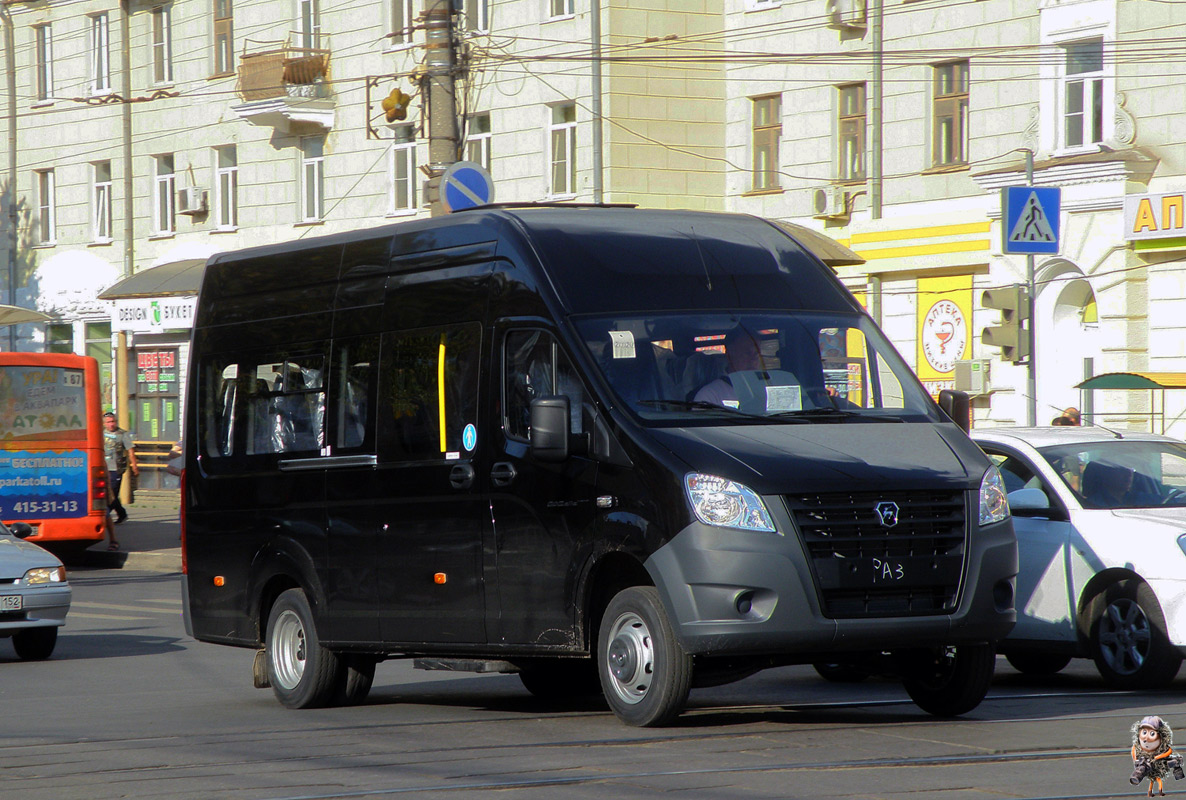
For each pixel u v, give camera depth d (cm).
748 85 5959
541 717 1762
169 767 1481
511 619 1697
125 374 7262
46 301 8050
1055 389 5159
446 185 3192
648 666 1589
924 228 5406
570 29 5966
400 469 1822
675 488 1535
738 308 1714
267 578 2005
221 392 2098
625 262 1722
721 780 1328
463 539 1742
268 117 6900
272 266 2055
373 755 1516
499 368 1722
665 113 5947
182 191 7388
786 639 1505
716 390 1636
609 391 1617
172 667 2541
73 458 4531
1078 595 2038
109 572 4569
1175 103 4725
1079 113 5000
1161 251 4759
